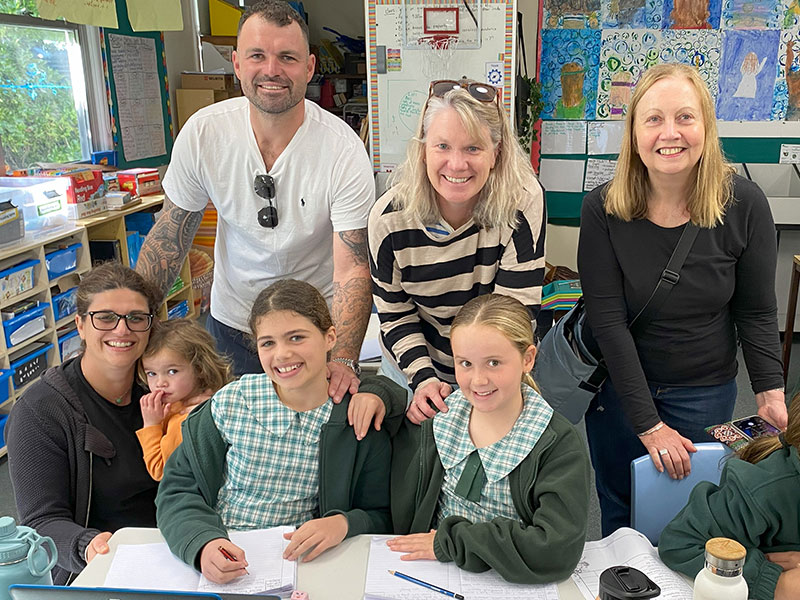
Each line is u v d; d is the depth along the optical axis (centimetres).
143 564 133
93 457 161
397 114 377
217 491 147
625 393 176
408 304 175
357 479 147
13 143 404
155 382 170
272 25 176
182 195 204
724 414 186
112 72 470
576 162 469
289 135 193
